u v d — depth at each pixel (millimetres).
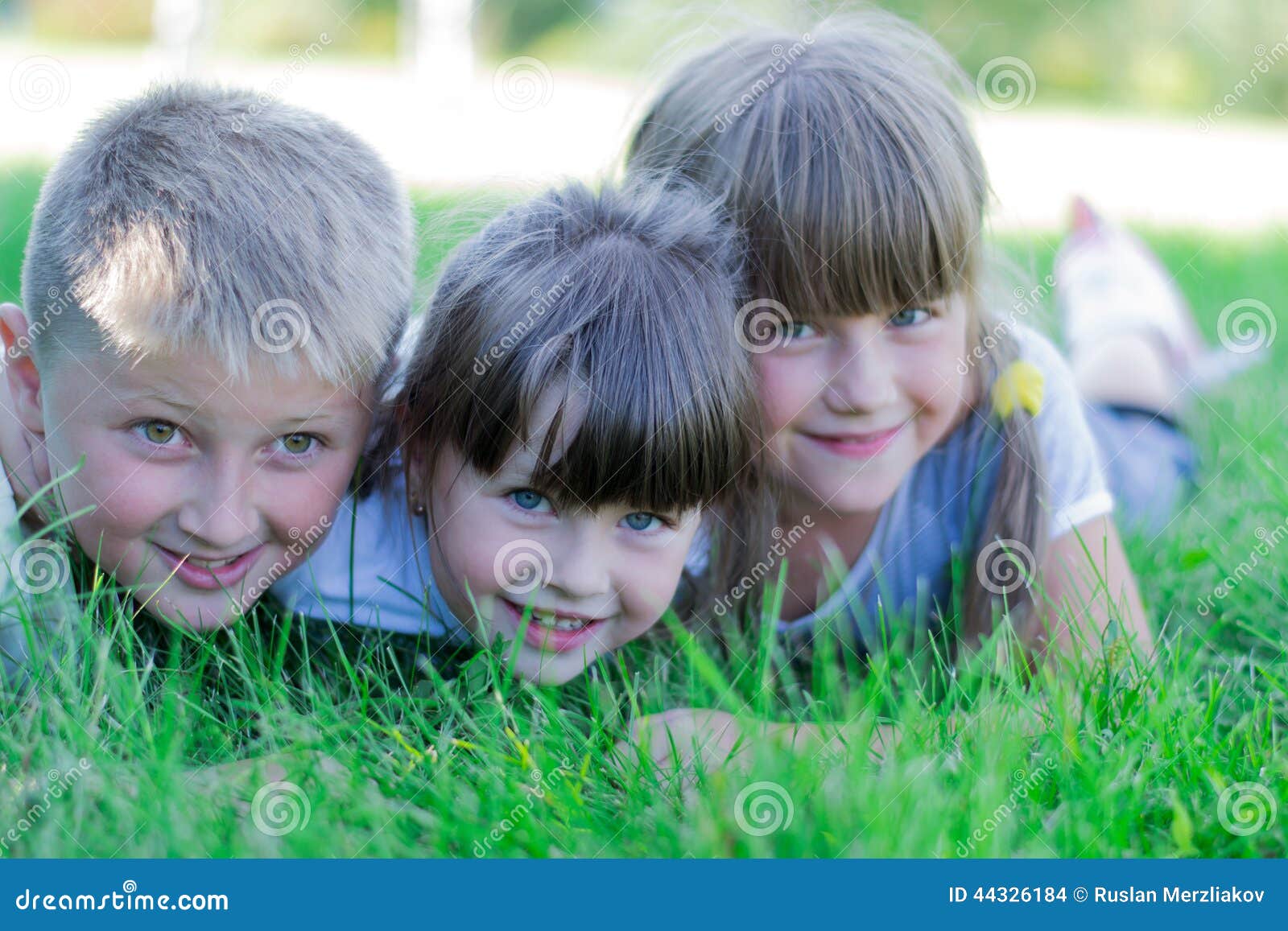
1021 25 13797
